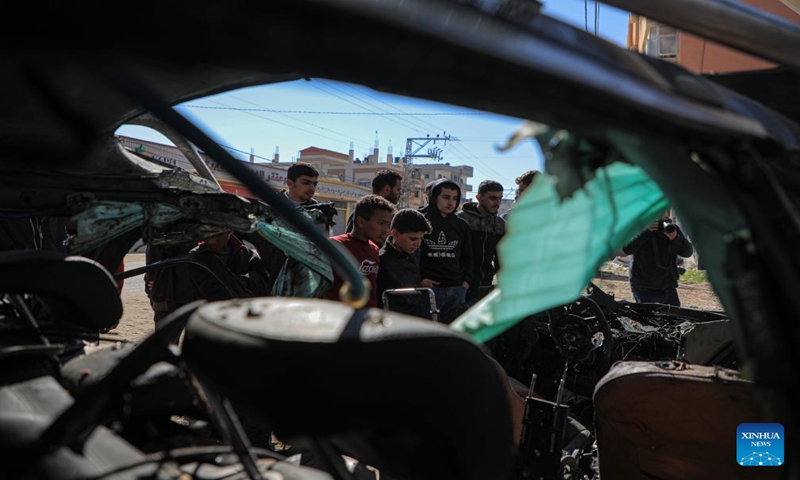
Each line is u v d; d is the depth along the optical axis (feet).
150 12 1.21
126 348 3.97
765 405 2.21
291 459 4.37
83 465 2.62
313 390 2.08
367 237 10.79
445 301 15.65
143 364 2.73
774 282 2.14
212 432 4.02
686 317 12.25
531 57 1.67
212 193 5.36
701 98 2.36
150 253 11.03
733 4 2.65
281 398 2.09
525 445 6.81
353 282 2.66
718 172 2.21
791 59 2.72
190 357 2.48
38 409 2.97
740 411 4.79
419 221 11.57
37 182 4.68
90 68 1.59
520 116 1.80
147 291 11.91
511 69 1.63
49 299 3.81
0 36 1.19
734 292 2.25
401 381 2.18
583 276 3.40
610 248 3.41
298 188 13.88
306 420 2.09
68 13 1.16
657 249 19.85
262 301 2.82
